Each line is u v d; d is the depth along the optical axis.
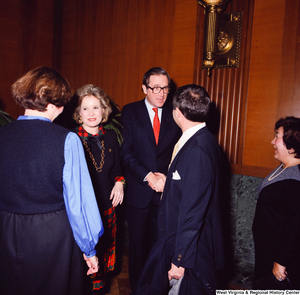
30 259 1.13
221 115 2.61
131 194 2.25
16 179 1.12
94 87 2.01
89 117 1.96
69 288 1.26
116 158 2.20
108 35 3.34
